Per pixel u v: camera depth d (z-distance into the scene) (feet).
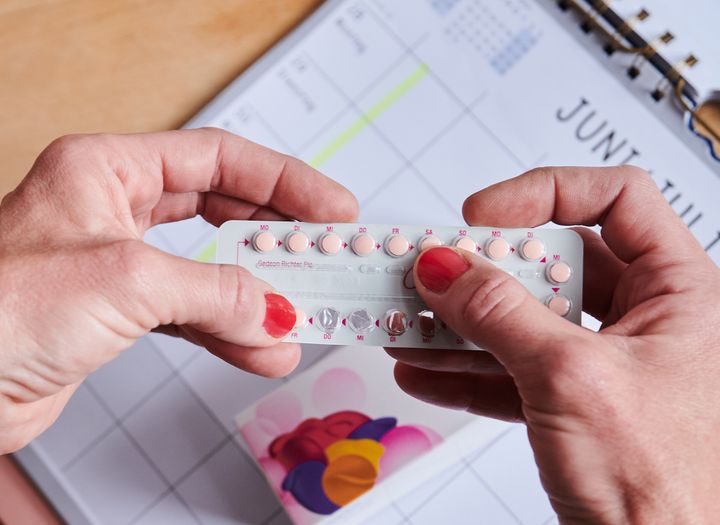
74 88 2.23
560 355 1.19
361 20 2.30
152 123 2.23
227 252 1.50
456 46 2.29
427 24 2.31
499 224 1.68
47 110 2.21
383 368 2.03
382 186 2.23
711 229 2.16
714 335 1.32
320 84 2.27
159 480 2.14
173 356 2.19
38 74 2.23
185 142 1.67
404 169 2.24
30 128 2.20
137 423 2.17
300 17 2.31
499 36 2.29
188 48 2.27
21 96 2.22
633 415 1.19
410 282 1.45
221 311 1.33
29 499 2.13
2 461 2.13
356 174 2.24
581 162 2.22
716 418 1.24
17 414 1.42
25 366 1.29
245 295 1.34
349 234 1.49
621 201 1.59
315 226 1.50
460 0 2.31
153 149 1.62
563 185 1.63
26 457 2.13
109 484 2.14
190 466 2.15
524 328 1.23
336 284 1.47
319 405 2.02
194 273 1.31
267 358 1.59
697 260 1.49
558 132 2.24
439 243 1.47
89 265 1.26
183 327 1.86
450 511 2.11
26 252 1.29
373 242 1.46
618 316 1.61
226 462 2.14
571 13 2.28
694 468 1.20
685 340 1.30
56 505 2.12
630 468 1.19
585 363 1.18
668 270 1.46
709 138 2.20
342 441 1.98
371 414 2.00
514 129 2.25
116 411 2.17
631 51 2.20
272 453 1.99
